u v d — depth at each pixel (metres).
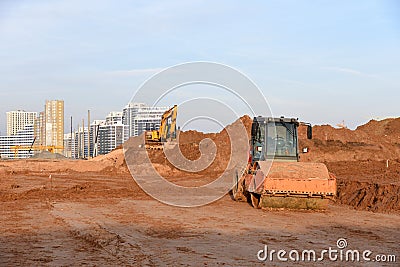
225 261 9.10
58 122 128.50
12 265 8.89
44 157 65.38
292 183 15.34
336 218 14.59
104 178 34.25
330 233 12.09
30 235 12.02
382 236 11.69
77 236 11.88
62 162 46.31
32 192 22.73
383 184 18.73
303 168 15.66
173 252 9.89
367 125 61.31
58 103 128.50
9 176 36.09
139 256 9.53
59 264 8.97
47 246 10.66
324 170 15.66
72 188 24.86
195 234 12.00
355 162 40.25
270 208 16.28
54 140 127.50
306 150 17.84
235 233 12.12
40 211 16.50
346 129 53.88
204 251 9.99
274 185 15.31
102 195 22.19
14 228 13.04
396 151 50.31
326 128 53.09
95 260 9.27
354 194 19.47
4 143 142.00
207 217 14.95
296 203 15.91
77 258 9.45
